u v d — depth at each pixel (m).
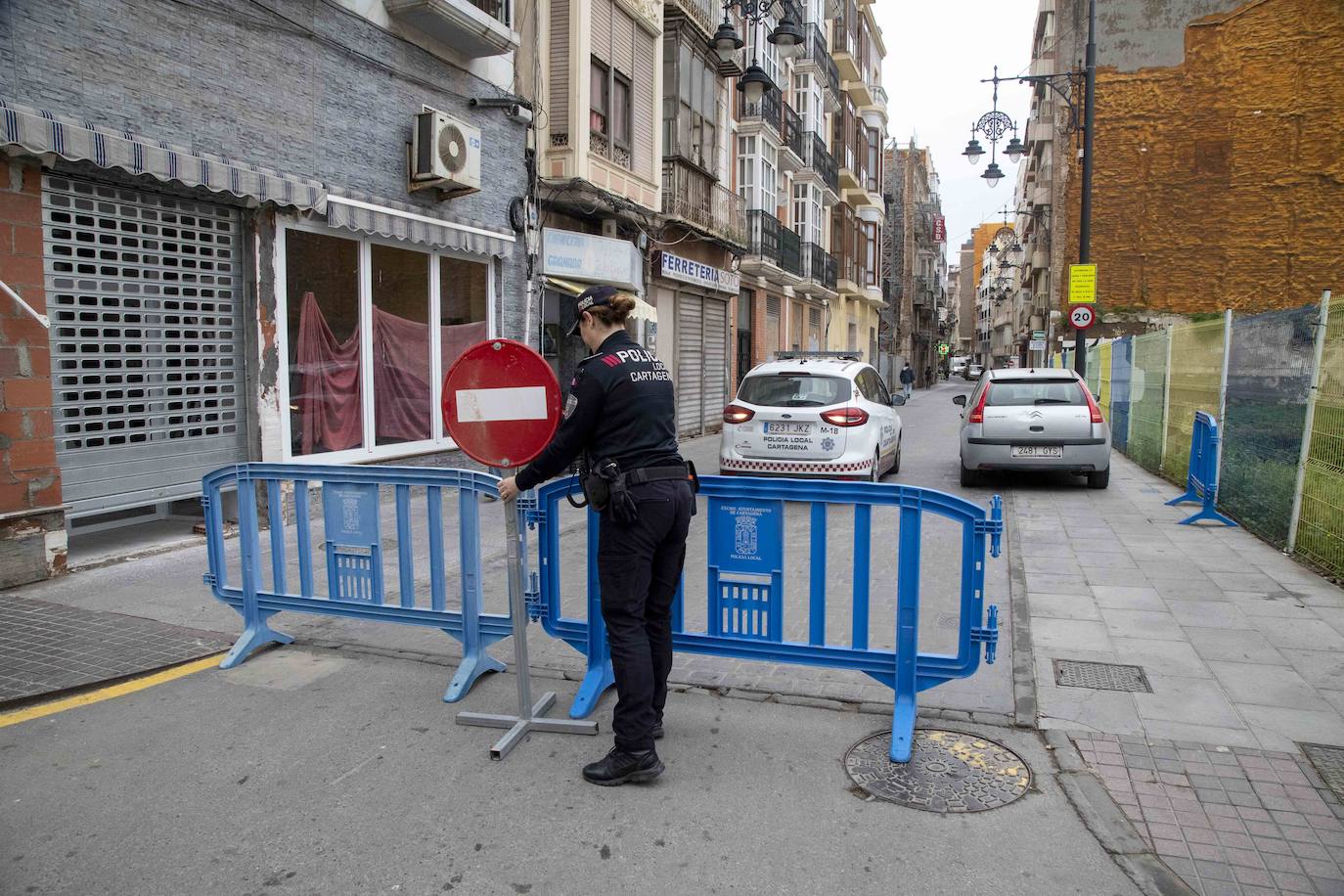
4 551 5.86
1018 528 8.34
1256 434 8.04
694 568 6.87
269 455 7.90
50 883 2.69
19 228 5.89
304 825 3.04
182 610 5.51
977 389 11.22
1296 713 3.93
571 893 2.66
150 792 3.26
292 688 4.33
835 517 9.21
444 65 10.05
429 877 2.73
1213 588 6.07
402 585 4.57
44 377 6.05
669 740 3.73
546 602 4.34
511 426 3.65
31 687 4.18
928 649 4.95
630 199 14.26
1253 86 25.75
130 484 6.79
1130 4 26.53
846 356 12.66
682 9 15.82
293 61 7.99
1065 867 2.78
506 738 3.66
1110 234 27.03
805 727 3.87
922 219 67.00
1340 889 2.65
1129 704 4.05
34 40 5.89
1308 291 25.56
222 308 7.55
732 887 2.68
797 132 27.09
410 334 9.91
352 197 8.59
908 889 2.67
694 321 18.77
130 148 6.30
